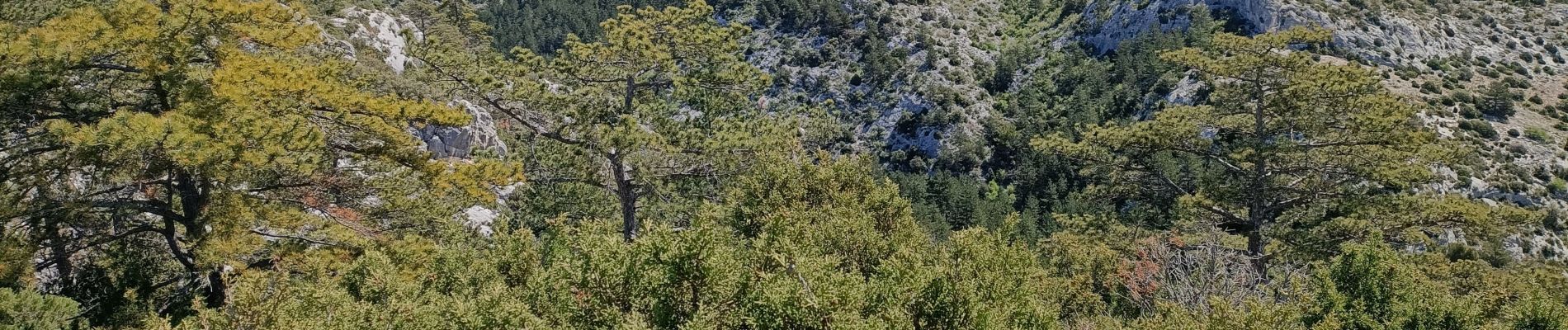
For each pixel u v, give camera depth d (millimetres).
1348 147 23484
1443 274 18578
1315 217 23172
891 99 75375
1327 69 23219
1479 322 11625
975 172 66750
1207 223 24422
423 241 14844
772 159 16984
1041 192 61031
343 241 14242
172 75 11938
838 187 16109
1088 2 88375
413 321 9508
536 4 98250
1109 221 25453
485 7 97312
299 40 13742
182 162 10797
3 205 11383
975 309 9211
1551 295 12312
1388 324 11719
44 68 11023
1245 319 9555
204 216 12555
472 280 12562
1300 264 22297
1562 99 53844
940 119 70312
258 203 13289
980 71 78375
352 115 14242
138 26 11562
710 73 21844
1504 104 50312
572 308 9109
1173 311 10797
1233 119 24812
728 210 16062
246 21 13070
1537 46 64812
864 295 9227
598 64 21438
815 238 12516
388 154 14656
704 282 8562
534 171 21297
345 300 9922
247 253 12961
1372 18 63750
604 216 26000
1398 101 23953
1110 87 69500
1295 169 23547
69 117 12094
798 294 8266
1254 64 23578
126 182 12453
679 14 21734
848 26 85750
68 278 13711
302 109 13383
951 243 11461
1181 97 60219
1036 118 68500
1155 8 75938
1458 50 63375
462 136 36219
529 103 19609
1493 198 38656
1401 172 22719
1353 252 12969
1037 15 93938
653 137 19031
